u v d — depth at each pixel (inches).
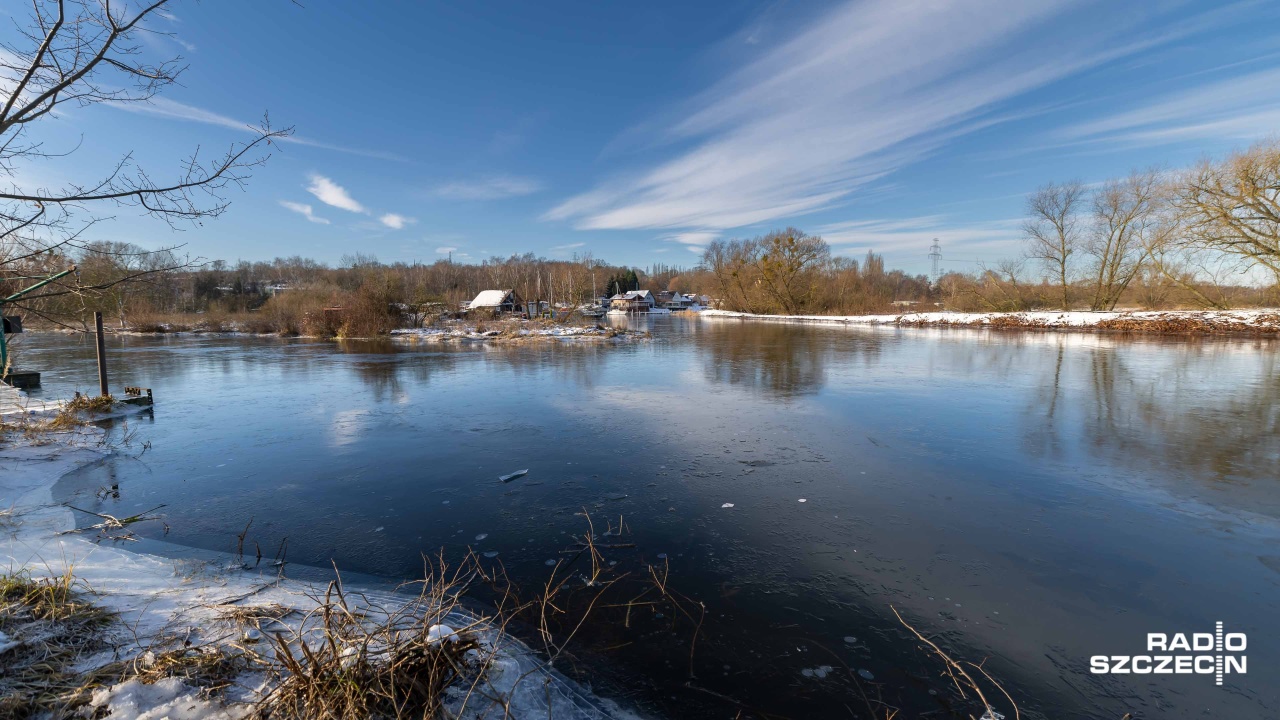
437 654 82.0
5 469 207.5
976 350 653.9
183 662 80.3
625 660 101.7
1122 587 128.0
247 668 81.1
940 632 111.7
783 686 95.5
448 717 77.1
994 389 389.7
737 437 267.6
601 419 311.0
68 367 611.8
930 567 138.4
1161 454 230.4
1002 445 247.3
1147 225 956.6
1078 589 127.3
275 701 71.9
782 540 154.8
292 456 244.4
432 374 517.7
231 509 181.2
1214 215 780.6
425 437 276.4
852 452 240.2
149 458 241.3
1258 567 136.1
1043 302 1219.2
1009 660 103.0
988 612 118.6
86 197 144.7
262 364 624.4
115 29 136.2
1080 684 96.3
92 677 75.5
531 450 250.4
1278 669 99.0
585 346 806.5
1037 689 95.0
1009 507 176.9
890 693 94.1
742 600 123.8
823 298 1736.0
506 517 173.6
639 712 88.0
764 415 315.6
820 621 115.6
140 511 178.5
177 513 176.9
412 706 76.5
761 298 1882.4
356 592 122.1
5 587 95.6
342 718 69.7
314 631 94.3
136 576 122.3
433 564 141.6
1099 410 314.5
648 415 319.9
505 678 90.1
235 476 216.2
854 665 101.5
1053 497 184.5
